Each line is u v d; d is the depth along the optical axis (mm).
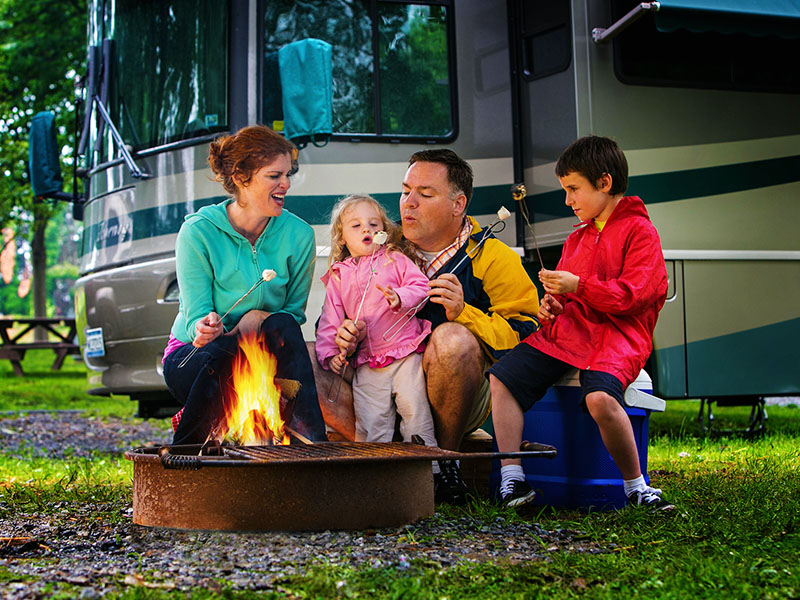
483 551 3188
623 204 4000
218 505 3330
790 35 6246
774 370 6934
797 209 7059
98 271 7098
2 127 18875
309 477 3312
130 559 3096
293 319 3975
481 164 6379
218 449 3721
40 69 17656
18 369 17047
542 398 4121
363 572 2836
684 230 6637
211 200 6309
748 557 3057
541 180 6328
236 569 2932
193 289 4078
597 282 3814
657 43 6562
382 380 4098
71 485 4988
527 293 4375
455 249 4344
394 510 3438
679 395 6633
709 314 6719
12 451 7699
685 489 4531
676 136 6605
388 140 6246
